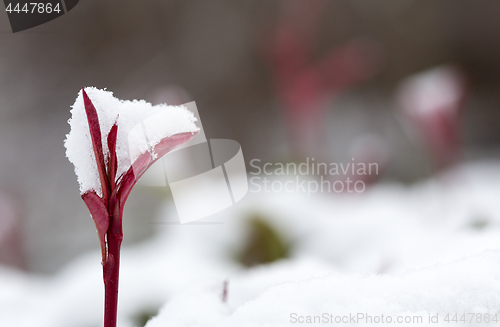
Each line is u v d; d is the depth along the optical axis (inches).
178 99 51.4
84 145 24.7
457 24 297.4
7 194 143.5
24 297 46.7
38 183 151.0
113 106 24.8
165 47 264.2
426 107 61.7
